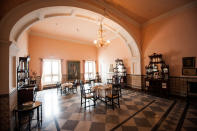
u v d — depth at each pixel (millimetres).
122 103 3709
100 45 4070
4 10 2256
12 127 2258
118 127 2225
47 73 7094
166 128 2158
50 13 3297
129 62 6672
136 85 6102
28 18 2777
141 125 2285
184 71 4234
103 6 3977
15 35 2688
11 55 2406
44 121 2561
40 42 6781
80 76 8703
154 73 4984
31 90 3297
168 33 4738
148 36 5590
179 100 3936
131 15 4977
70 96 4898
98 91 3857
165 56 4840
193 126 2213
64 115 2875
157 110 3062
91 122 2463
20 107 2199
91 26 5844
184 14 4219
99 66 9711
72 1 3129
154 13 4824
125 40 5918
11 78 2359
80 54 8797
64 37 7777
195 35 3949
